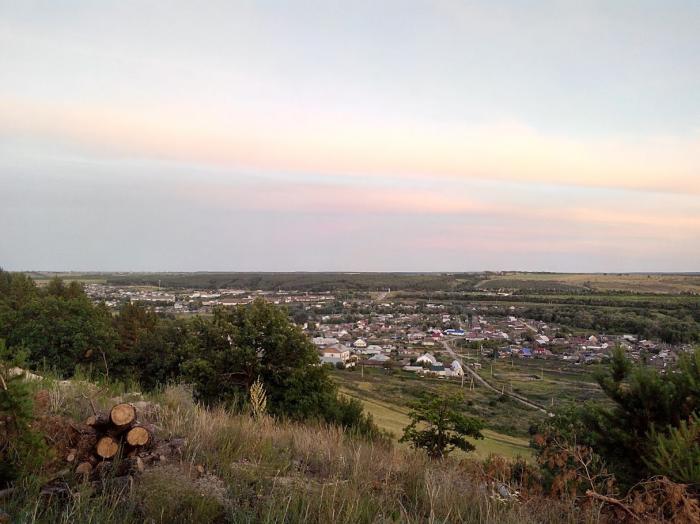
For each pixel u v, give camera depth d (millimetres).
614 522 4414
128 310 37906
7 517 2637
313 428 7156
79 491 3082
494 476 5223
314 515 3266
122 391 6273
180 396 6652
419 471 4785
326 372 15906
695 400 5480
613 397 6004
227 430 5062
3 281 55969
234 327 15008
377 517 3363
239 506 3305
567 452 5133
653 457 4715
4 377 3273
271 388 14609
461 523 3559
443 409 14828
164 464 3754
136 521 2920
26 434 3244
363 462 4773
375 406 35188
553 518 4191
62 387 5301
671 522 4070
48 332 21688
